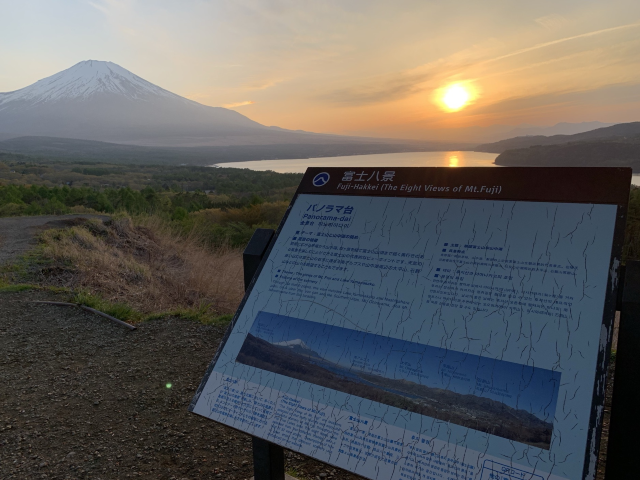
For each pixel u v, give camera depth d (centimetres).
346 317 141
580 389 105
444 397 118
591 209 121
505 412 110
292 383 140
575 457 100
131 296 557
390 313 135
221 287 589
